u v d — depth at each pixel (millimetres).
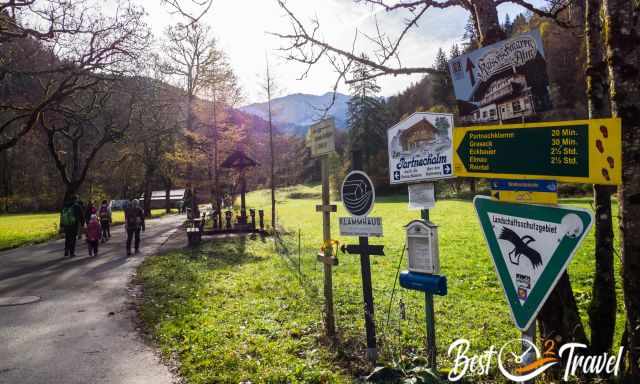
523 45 3158
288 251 15555
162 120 33719
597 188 4223
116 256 14547
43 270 11898
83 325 6785
